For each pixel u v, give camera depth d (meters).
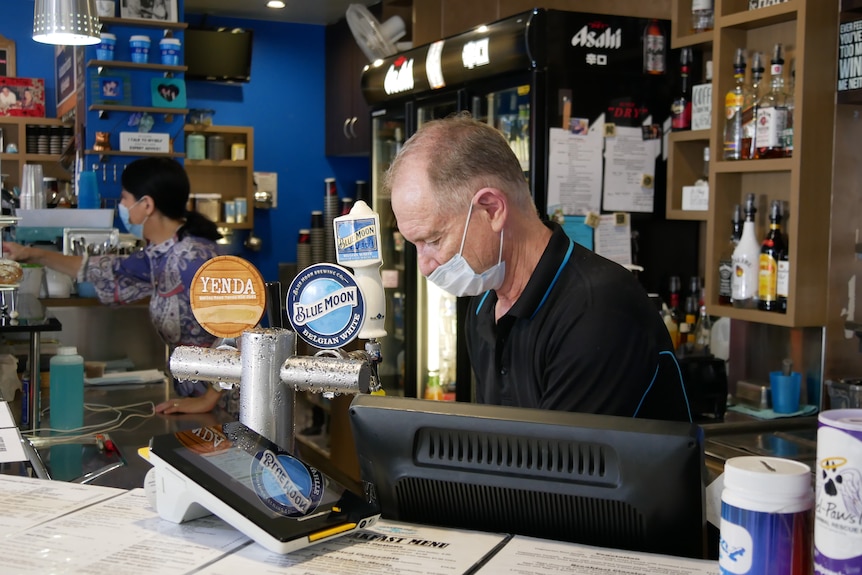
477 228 1.45
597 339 1.42
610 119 3.41
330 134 6.46
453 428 0.98
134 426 2.41
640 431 0.91
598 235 3.43
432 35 4.54
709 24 3.30
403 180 1.46
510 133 3.71
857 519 0.74
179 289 3.00
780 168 2.81
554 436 0.94
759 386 3.03
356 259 1.12
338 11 6.01
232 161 6.11
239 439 1.03
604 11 3.94
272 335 1.06
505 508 0.98
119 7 4.60
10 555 0.90
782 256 2.88
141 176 3.06
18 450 1.75
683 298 3.62
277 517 0.91
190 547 0.92
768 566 0.78
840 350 2.86
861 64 2.68
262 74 6.38
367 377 1.06
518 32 3.32
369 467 1.04
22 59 6.08
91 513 1.03
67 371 2.34
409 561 0.89
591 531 0.96
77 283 3.70
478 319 1.71
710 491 1.08
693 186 3.42
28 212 3.56
